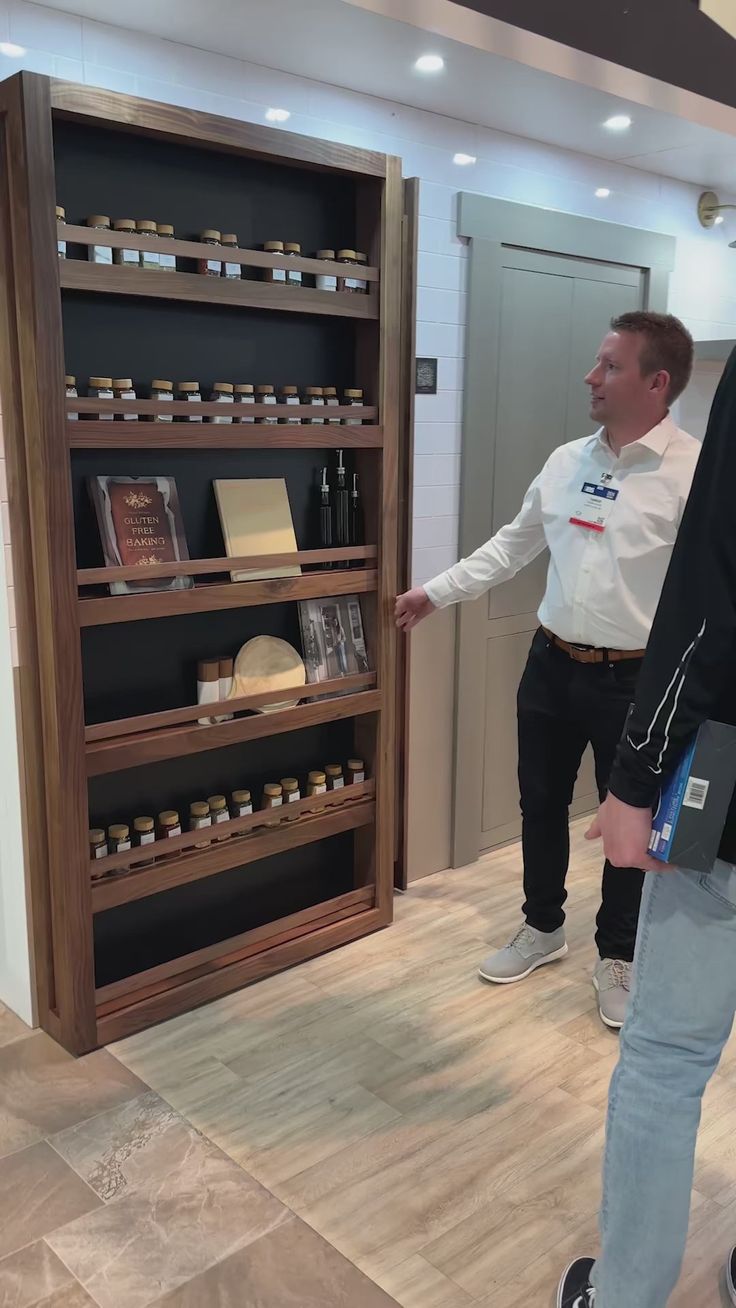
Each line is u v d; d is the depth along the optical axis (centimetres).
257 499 249
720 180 365
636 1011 134
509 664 336
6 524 213
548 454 335
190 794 256
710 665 117
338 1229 180
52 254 194
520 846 352
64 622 209
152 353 230
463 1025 244
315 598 267
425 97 267
